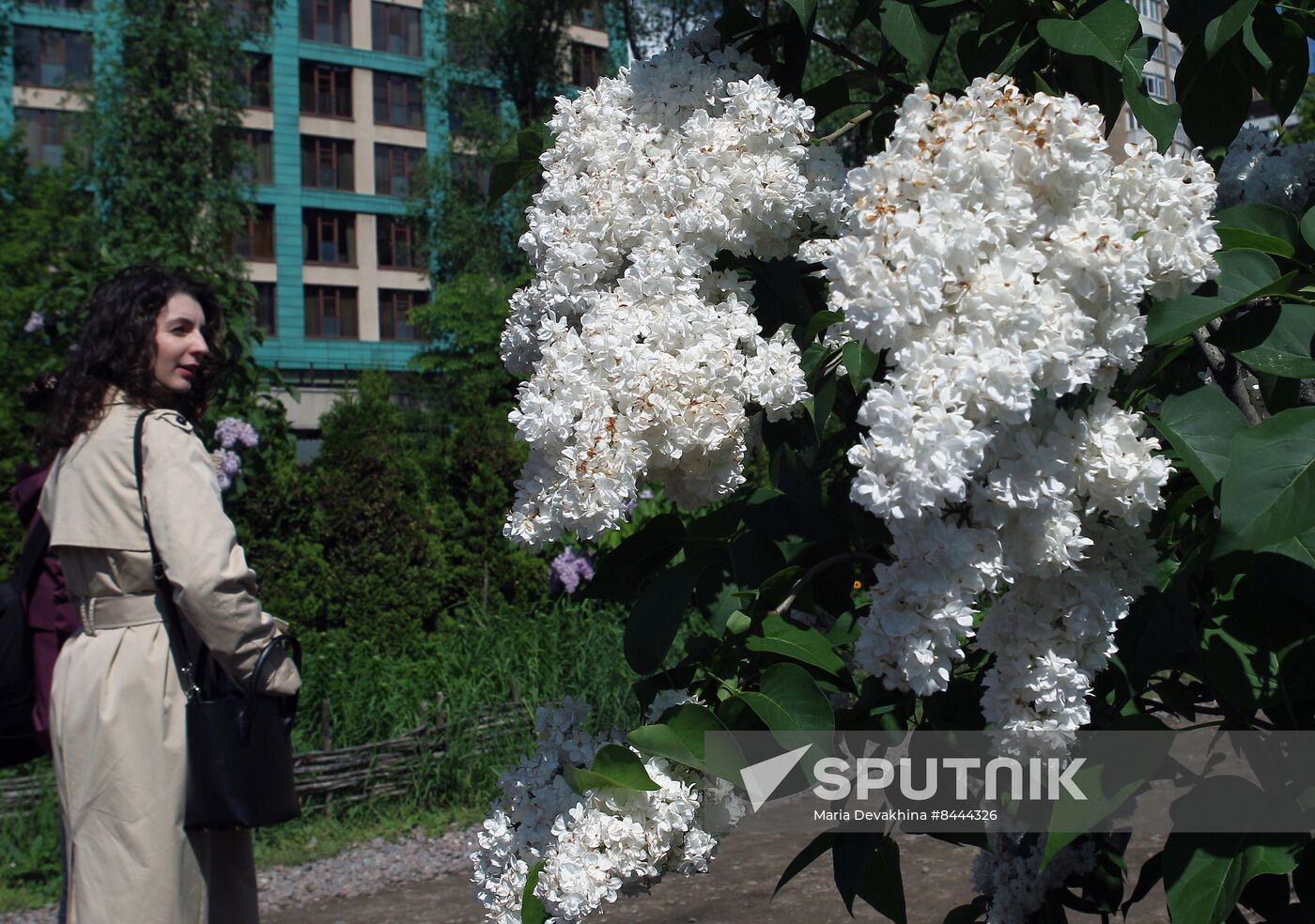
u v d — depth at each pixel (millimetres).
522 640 7027
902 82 1884
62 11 28328
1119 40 1439
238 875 2627
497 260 21188
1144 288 1275
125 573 2486
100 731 2420
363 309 32906
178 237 16297
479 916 4441
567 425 1422
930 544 1160
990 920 2102
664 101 1732
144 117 17484
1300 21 1688
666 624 1531
